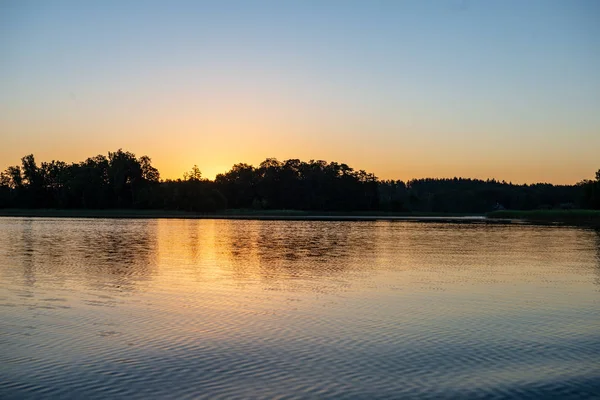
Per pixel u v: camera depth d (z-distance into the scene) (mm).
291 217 179625
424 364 18641
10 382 16641
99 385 16469
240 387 16422
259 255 53844
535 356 19609
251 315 25750
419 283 36094
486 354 19812
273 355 19453
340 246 65438
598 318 25703
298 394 15945
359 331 22906
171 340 21203
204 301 29109
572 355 19750
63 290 32125
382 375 17547
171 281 35969
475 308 27859
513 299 30422
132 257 50438
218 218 167625
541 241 74062
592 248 63188
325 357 19281
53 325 23469
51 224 116812
